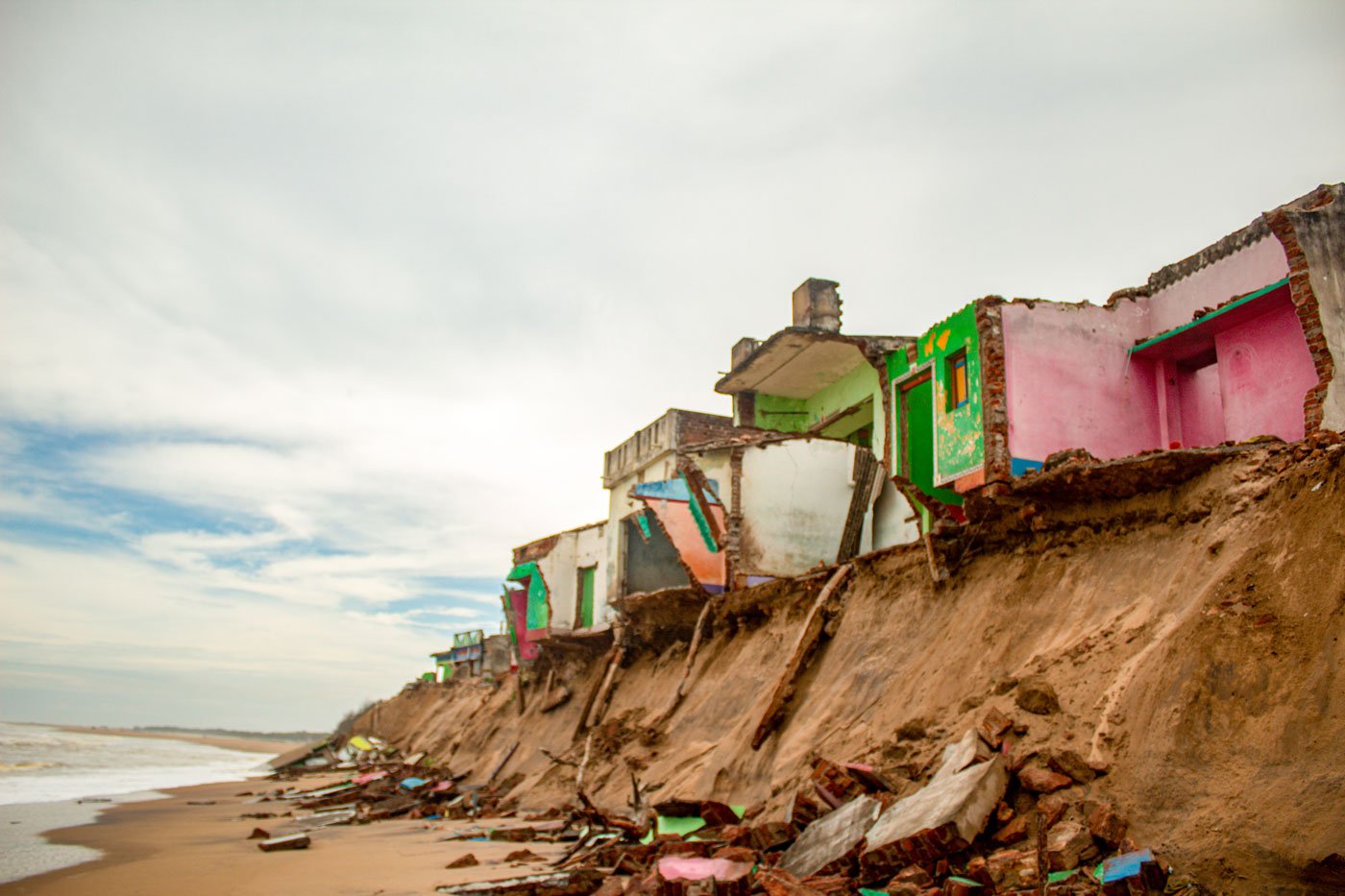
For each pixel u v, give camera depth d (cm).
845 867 1003
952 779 1018
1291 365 1352
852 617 1770
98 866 1758
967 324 1605
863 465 2612
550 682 3672
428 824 2494
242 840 2205
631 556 3241
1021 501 1422
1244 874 727
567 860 1537
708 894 977
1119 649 1059
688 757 2006
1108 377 1557
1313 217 1209
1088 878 812
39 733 12050
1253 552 961
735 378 2689
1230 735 836
